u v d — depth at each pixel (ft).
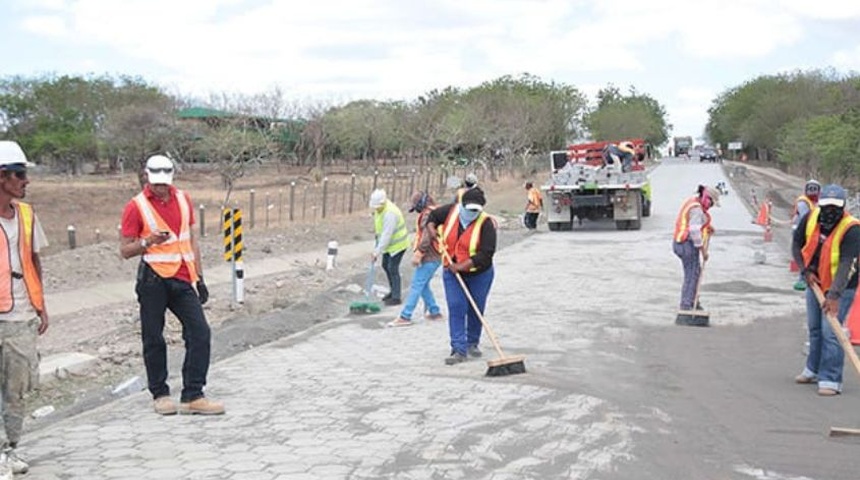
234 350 34.42
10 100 196.34
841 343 24.03
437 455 19.92
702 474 18.69
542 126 217.36
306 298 45.98
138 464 19.36
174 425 22.48
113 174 186.91
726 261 60.75
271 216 103.86
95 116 194.70
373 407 24.00
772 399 24.66
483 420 22.67
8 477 17.97
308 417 23.09
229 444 20.79
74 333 39.19
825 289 25.03
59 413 25.79
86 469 19.03
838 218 24.52
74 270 58.85
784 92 260.62
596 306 41.91
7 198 18.37
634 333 34.94
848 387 25.95
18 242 18.54
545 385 26.37
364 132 201.05
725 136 388.98
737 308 40.98
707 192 37.42
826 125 168.96
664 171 224.53
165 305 23.67
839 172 164.04
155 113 160.66
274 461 19.49
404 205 121.29
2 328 18.21
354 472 18.78
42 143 190.49
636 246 72.49
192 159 185.16
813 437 21.11
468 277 29.81
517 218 106.42
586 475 18.65
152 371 23.73
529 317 38.88
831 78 256.32
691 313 36.58
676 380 27.07
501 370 27.61
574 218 92.79
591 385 26.43
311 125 188.96
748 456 19.79
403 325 37.32
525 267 59.00
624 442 20.85
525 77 254.88
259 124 174.19
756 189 161.58
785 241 75.51
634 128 292.61
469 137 193.16
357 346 33.04
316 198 131.03
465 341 29.84
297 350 32.40
